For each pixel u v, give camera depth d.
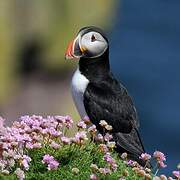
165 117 36.34
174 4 56.56
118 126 9.40
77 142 7.45
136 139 9.41
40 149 7.67
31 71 26.95
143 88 40.75
